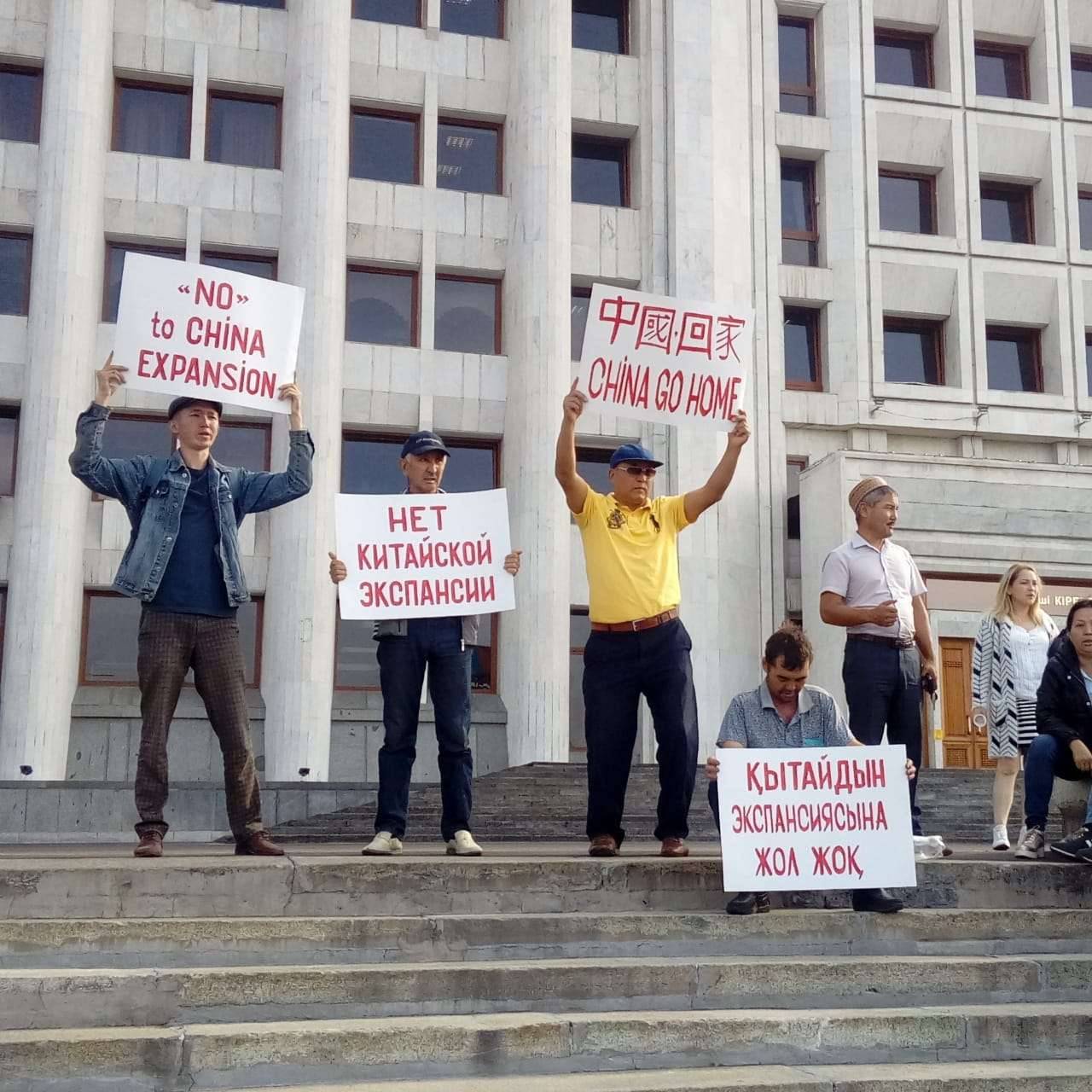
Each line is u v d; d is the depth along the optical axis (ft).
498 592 24.90
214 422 23.43
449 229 79.71
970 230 86.48
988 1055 18.28
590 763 25.02
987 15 90.02
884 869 21.16
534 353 76.54
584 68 83.61
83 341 71.20
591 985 18.42
